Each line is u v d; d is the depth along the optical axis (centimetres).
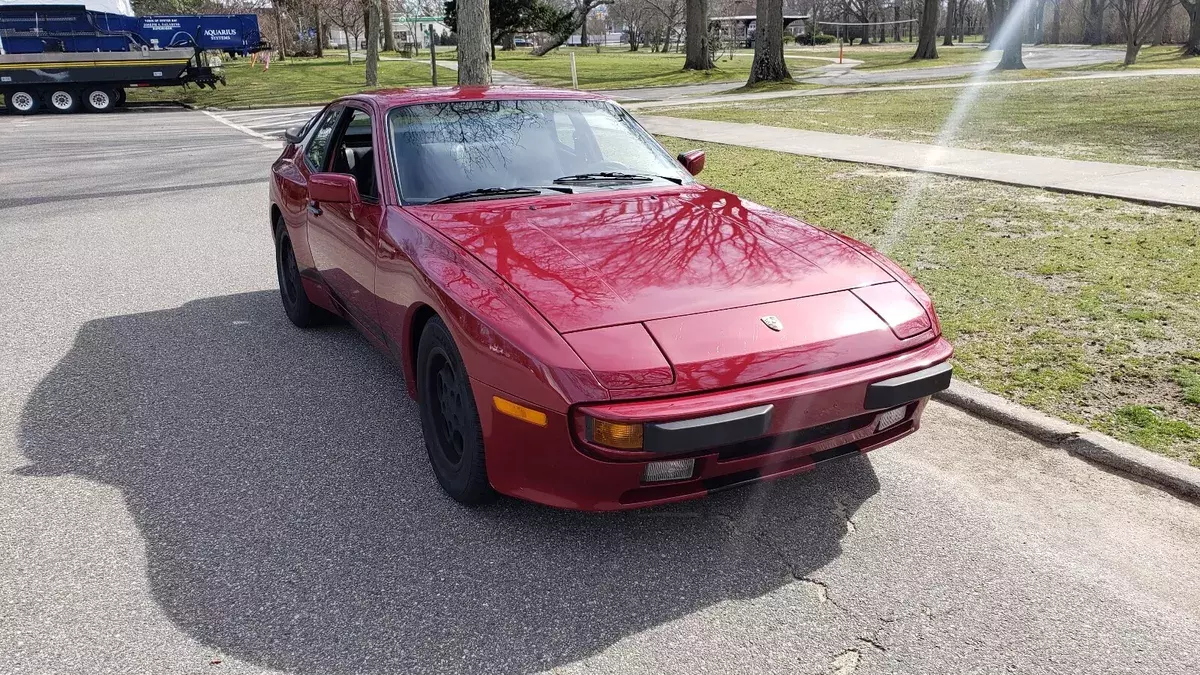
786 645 247
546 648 246
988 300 542
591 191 392
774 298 295
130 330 555
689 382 261
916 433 385
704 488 278
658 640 249
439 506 326
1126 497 327
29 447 380
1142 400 395
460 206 367
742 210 380
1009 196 864
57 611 263
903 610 262
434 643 249
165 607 265
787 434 275
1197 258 615
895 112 1806
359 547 298
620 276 299
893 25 10831
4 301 626
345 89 3291
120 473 355
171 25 2892
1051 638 249
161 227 903
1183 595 268
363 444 382
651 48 8369
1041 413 384
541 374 262
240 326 563
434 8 5591
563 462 268
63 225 916
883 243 691
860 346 286
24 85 2681
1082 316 508
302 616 261
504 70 4312
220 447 380
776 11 2934
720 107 2078
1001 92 2245
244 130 1981
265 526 313
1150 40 6819
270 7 5922
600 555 292
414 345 351
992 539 300
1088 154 1123
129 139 1808
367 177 424
